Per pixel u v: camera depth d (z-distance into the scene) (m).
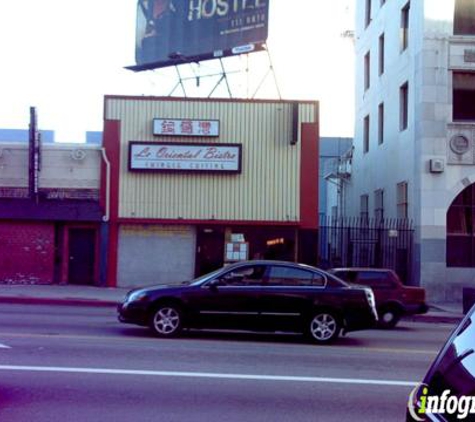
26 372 9.22
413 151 25.11
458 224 24.58
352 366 10.55
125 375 9.21
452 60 24.25
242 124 24.28
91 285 24.16
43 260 24.22
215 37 28.67
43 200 24.00
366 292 13.27
